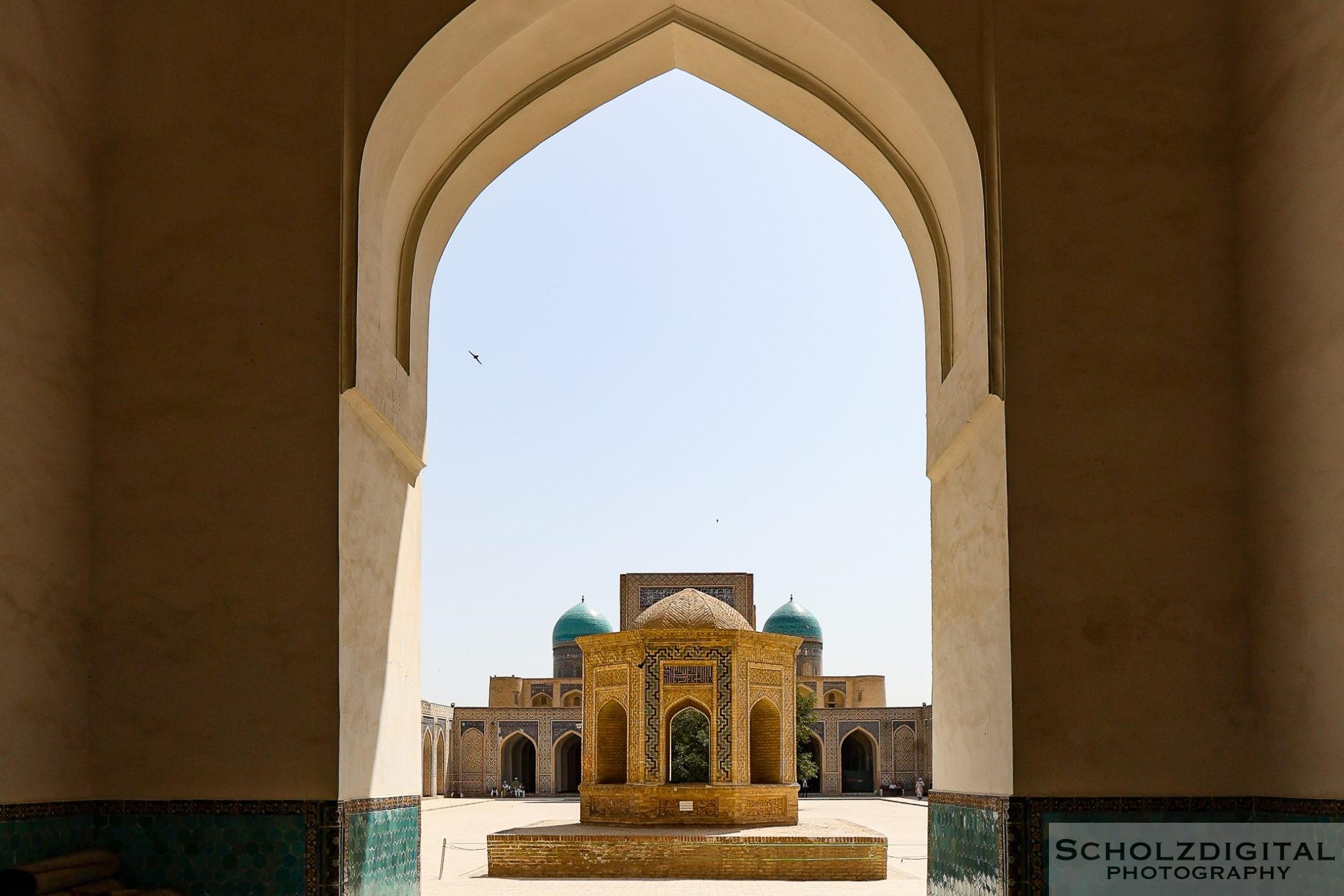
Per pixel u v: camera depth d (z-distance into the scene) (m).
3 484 4.05
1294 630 4.15
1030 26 4.77
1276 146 4.39
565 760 35.19
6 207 4.14
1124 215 4.64
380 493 5.13
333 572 4.48
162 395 4.61
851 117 5.79
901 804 27.50
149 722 4.41
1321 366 4.06
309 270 4.67
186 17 4.87
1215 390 4.53
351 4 4.89
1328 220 4.05
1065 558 4.41
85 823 4.35
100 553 4.52
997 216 4.63
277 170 4.74
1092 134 4.69
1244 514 4.46
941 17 4.82
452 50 5.05
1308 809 4.04
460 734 33.47
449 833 17.48
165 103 4.80
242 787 4.36
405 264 5.62
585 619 35.72
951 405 5.30
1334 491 3.95
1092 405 4.51
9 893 3.84
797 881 10.78
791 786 13.28
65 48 4.58
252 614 4.46
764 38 5.64
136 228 4.72
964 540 5.18
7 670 4.01
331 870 4.30
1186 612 4.39
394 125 5.02
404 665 5.45
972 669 4.98
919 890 9.81
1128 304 4.57
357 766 4.65
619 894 9.46
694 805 12.87
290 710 4.40
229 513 4.52
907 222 6.07
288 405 4.58
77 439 4.50
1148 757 4.31
